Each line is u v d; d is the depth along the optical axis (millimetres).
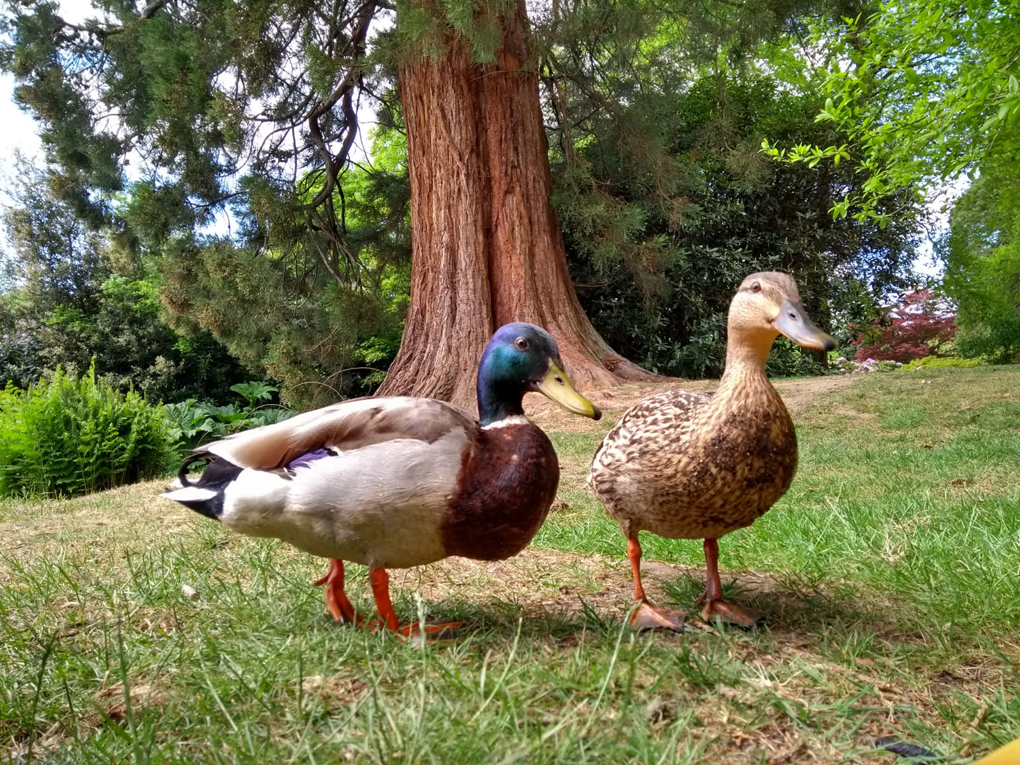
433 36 2482
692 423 675
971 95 1422
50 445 2252
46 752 506
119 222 4633
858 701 555
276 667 592
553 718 490
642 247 3488
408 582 928
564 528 1308
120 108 4387
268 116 3900
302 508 637
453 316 3062
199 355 5656
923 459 1792
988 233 6562
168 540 1182
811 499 1492
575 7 2967
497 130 3139
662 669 569
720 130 3828
